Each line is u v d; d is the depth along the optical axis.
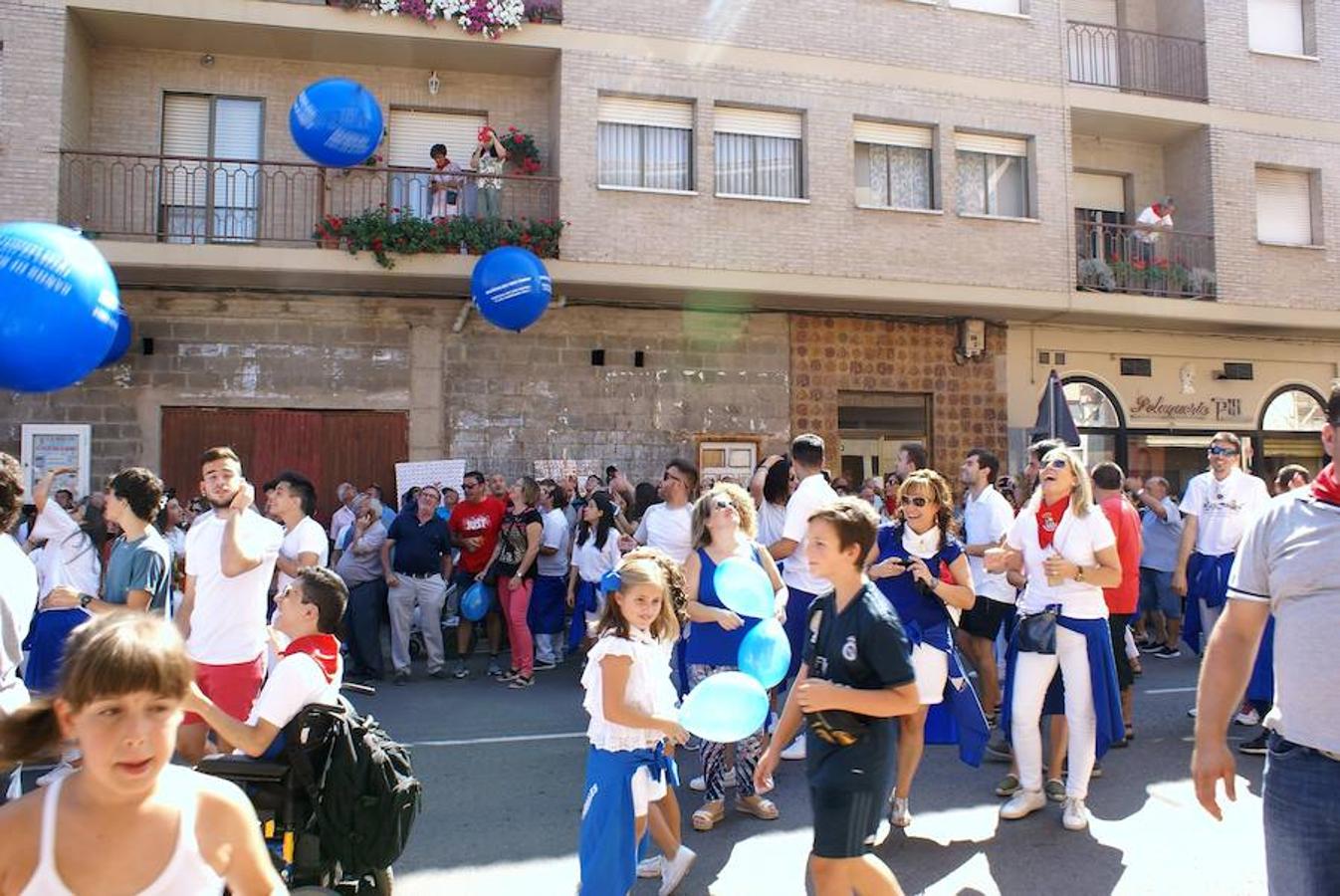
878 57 14.77
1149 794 6.00
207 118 13.63
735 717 3.68
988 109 15.18
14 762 2.13
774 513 7.18
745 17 14.27
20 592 3.83
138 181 13.32
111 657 1.94
